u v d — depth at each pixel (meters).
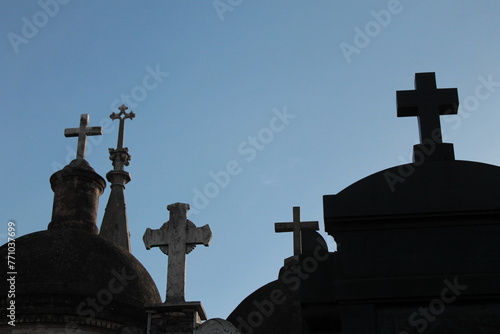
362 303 9.89
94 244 14.39
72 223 15.59
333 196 10.41
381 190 10.38
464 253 10.06
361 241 10.25
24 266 13.52
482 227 10.18
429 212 10.20
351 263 10.13
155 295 14.53
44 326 12.84
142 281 14.45
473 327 9.67
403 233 10.23
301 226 16.53
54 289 12.98
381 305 9.92
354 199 10.35
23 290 12.91
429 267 10.02
